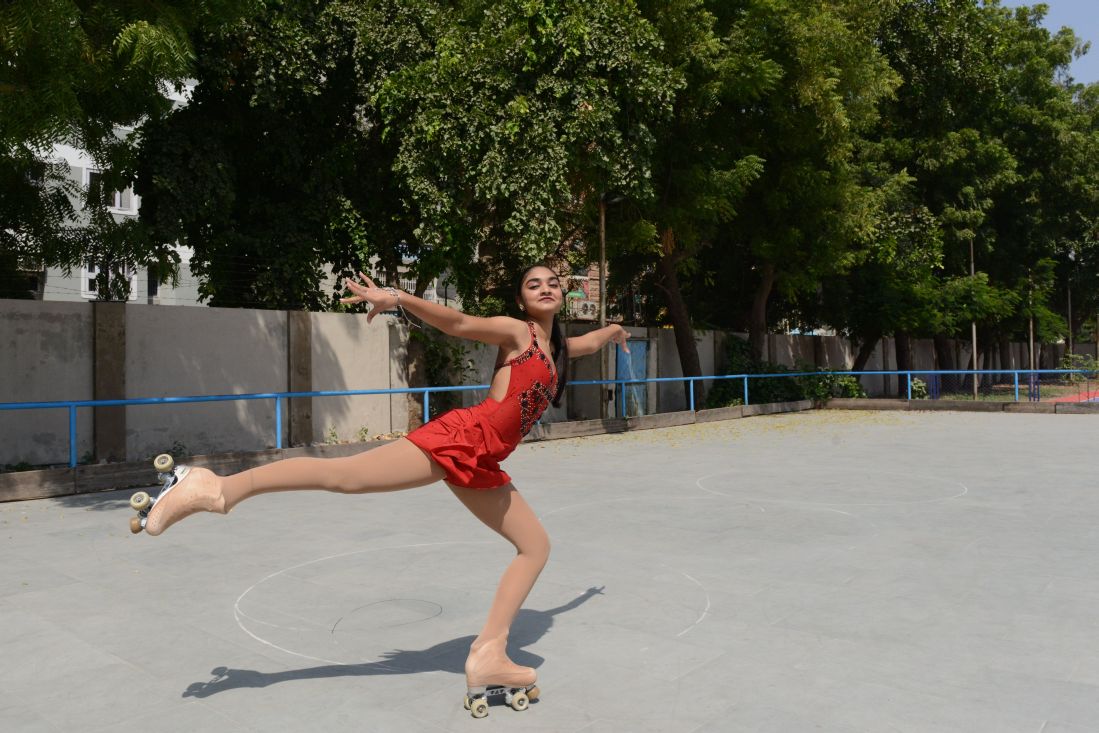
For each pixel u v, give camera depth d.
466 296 17.64
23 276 12.33
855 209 21.98
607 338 4.20
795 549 6.81
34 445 11.32
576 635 4.69
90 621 5.03
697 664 4.23
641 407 21.59
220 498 3.20
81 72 8.30
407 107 14.53
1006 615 5.03
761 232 21.83
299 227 15.77
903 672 4.10
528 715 3.62
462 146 14.09
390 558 6.56
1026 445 14.43
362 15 14.92
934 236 25.47
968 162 27.36
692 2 16.59
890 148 26.44
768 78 17.50
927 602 5.31
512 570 3.77
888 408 23.33
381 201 17.17
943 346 34.75
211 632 4.80
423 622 4.95
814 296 28.84
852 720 3.54
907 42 26.19
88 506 9.16
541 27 14.12
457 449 3.54
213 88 14.70
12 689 3.98
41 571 6.26
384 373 15.96
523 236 14.05
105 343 11.93
